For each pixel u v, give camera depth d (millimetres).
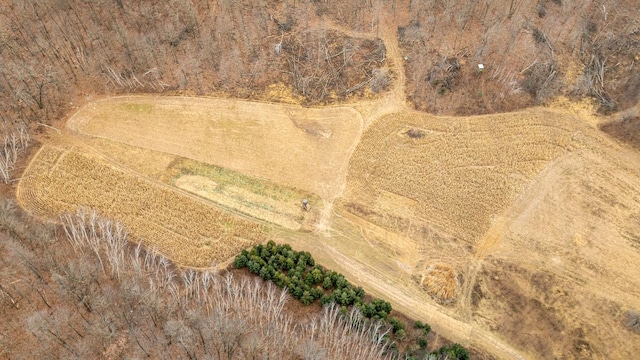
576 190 69500
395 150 73312
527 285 61625
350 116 76688
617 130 75250
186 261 61094
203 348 52188
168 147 72312
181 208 66125
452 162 72250
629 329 58406
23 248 58281
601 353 56906
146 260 59156
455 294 60969
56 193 66125
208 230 64250
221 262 61250
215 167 70625
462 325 58656
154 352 52312
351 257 63219
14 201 64562
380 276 61844
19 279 56719
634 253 64000
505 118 76688
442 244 65000
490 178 70625
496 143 74062
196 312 53719
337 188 69500
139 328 53719
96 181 67938
